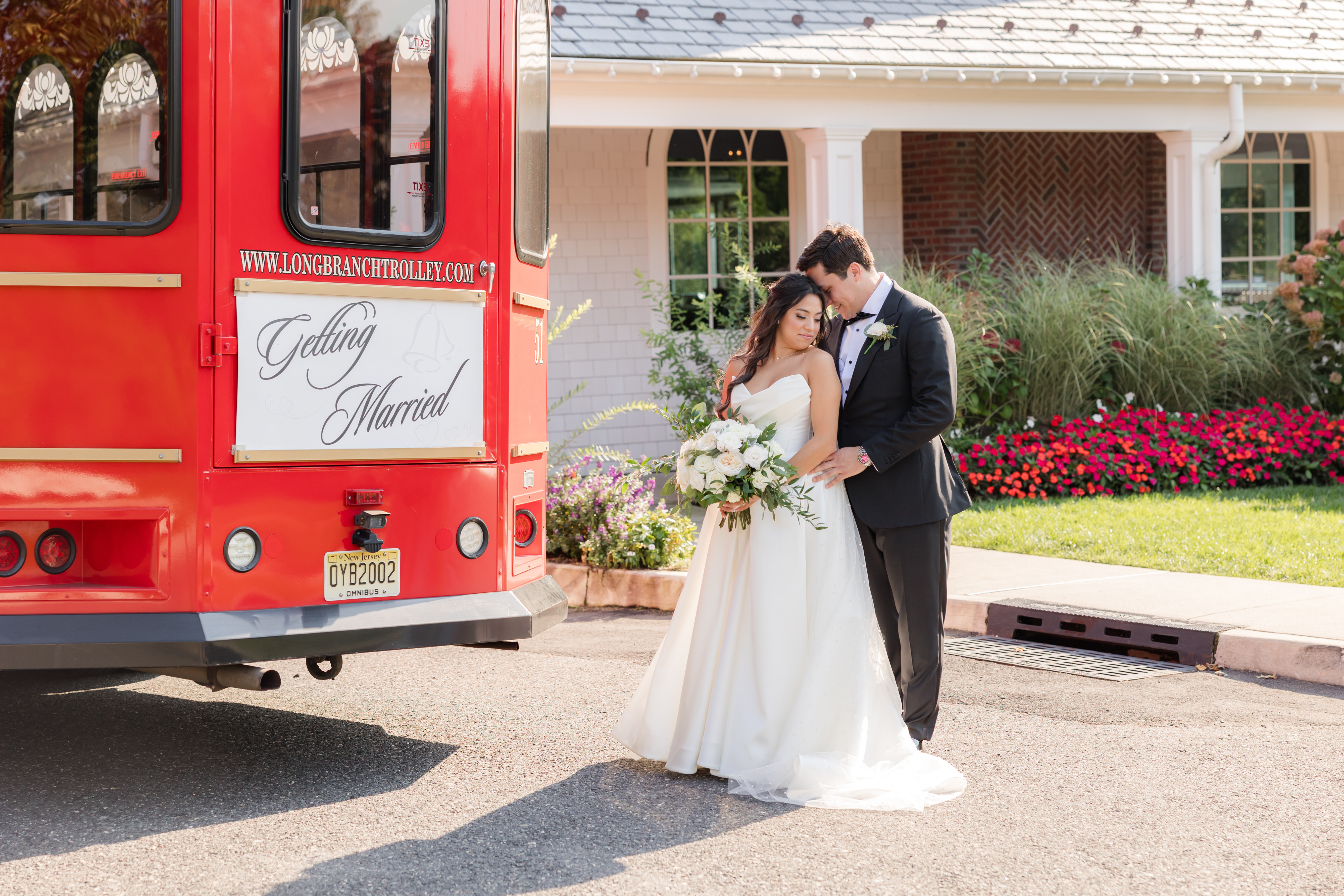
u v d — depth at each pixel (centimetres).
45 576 435
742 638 475
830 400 478
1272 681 614
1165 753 508
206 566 439
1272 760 498
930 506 482
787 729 464
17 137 427
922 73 1180
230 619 441
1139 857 404
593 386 1313
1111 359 1212
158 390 435
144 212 435
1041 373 1170
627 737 498
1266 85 1288
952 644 699
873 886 383
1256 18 1402
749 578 473
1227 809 445
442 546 486
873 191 1467
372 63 466
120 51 431
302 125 450
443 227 483
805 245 1396
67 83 430
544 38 543
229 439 441
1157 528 923
